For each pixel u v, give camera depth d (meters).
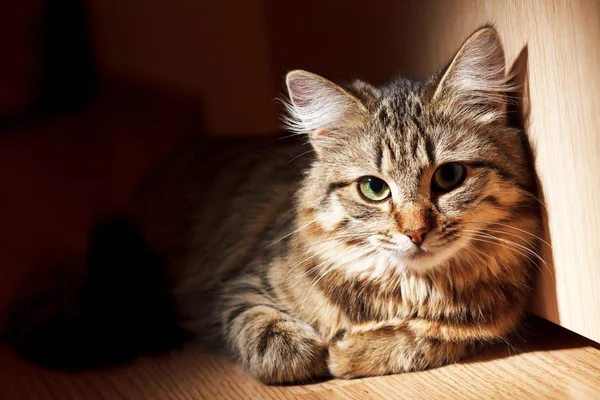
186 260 0.76
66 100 0.99
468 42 0.63
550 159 0.63
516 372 0.65
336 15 0.82
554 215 0.64
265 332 0.65
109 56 0.98
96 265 0.78
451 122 0.64
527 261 0.66
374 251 0.64
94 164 0.96
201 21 0.94
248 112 0.94
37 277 0.78
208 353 0.70
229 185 0.76
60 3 0.97
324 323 0.66
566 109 0.61
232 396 0.65
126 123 0.98
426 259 0.63
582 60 0.60
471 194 0.63
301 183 0.68
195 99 0.96
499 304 0.66
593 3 0.58
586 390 0.63
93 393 0.66
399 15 0.74
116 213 0.83
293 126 0.71
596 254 0.61
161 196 0.80
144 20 0.96
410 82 0.68
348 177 0.65
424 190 0.63
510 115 0.66
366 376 0.66
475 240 0.64
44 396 0.66
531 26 0.63
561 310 0.65
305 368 0.65
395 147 0.63
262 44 0.91
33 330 0.72
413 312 0.65
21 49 0.97
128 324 0.73
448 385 0.64
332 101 0.66
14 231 0.85
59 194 0.92
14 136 0.98
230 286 0.70
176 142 0.92
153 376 0.68
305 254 0.67
